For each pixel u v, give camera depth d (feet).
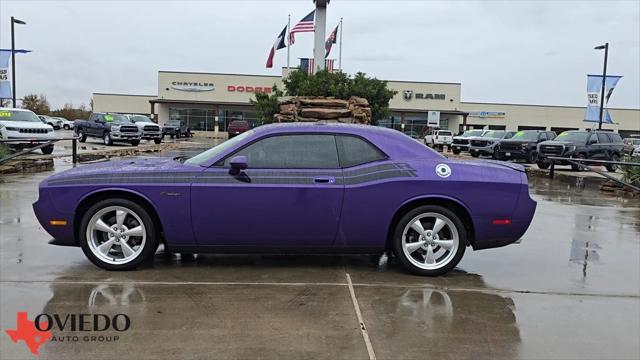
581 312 14.58
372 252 17.48
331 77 81.00
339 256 19.88
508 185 17.24
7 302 14.24
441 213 17.16
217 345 11.90
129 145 98.89
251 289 15.71
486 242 17.44
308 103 62.23
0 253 19.08
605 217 30.71
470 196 17.11
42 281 15.99
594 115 104.68
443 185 17.03
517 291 16.25
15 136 62.69
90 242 17.01
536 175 62.59
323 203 16.76
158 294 15.07
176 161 18.26
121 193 17.01
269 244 17.04
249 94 203.92
